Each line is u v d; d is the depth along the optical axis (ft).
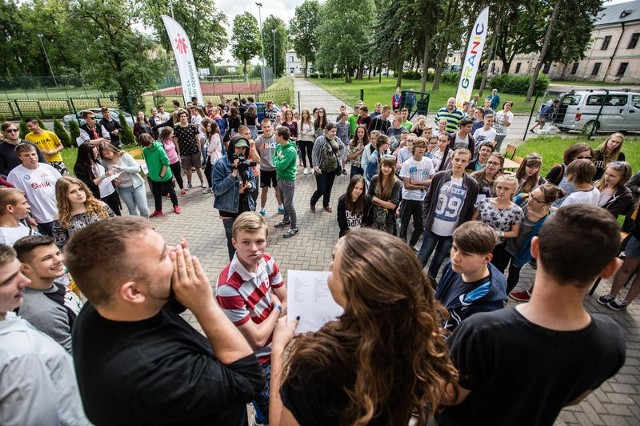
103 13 52.90
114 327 2.85
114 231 2.72
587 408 8.75
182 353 2.95
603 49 137.39
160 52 65.57
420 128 24.70
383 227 13.89
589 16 79.56
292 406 2.83
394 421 2.92
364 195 13.20
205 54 128.47
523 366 3.38
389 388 2.72
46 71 143.64
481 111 27.78
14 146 16.28
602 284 14.28
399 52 100.78
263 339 6.58
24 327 4.50
